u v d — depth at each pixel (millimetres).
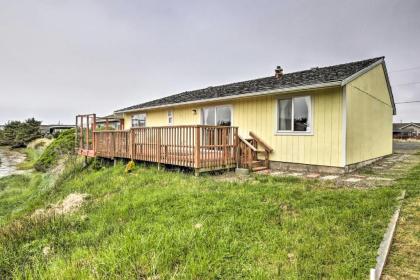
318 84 8320
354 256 3039
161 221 4414
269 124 10258
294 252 3232
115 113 19922
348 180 7258
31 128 42969
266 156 10109
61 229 4707
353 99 9000
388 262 3000
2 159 26359
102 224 4676
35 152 28828
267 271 2836
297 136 9438
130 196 6254
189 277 2734
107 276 2816
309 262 2943
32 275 3088
